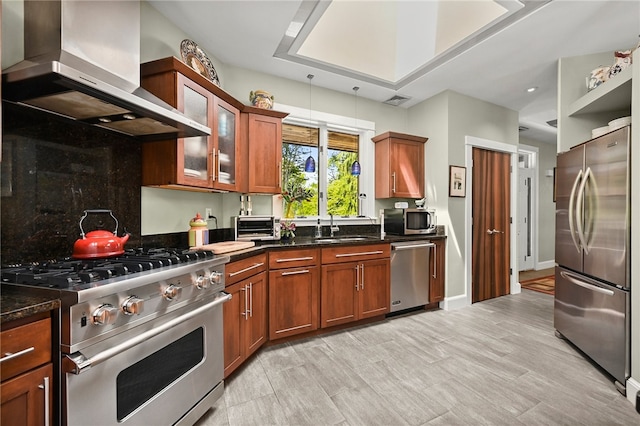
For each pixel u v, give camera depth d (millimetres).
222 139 2346
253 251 2176
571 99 2756
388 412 1636
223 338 1793
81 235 1624
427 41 2777
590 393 1803
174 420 1391
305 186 3432
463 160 3605
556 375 2002
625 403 1709
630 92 2227
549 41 2521
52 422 968
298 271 2525
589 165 2162
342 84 3326
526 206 5711
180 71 1859
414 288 3238
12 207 1348
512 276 4105
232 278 1934
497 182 3973
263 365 2154
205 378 1598
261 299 2312
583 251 2215
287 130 3311
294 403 1720
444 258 3465
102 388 1082
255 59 2793
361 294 2861
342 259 2756
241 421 1576
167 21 2193
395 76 3295
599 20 2236
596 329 2062
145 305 1227
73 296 969
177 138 1908
